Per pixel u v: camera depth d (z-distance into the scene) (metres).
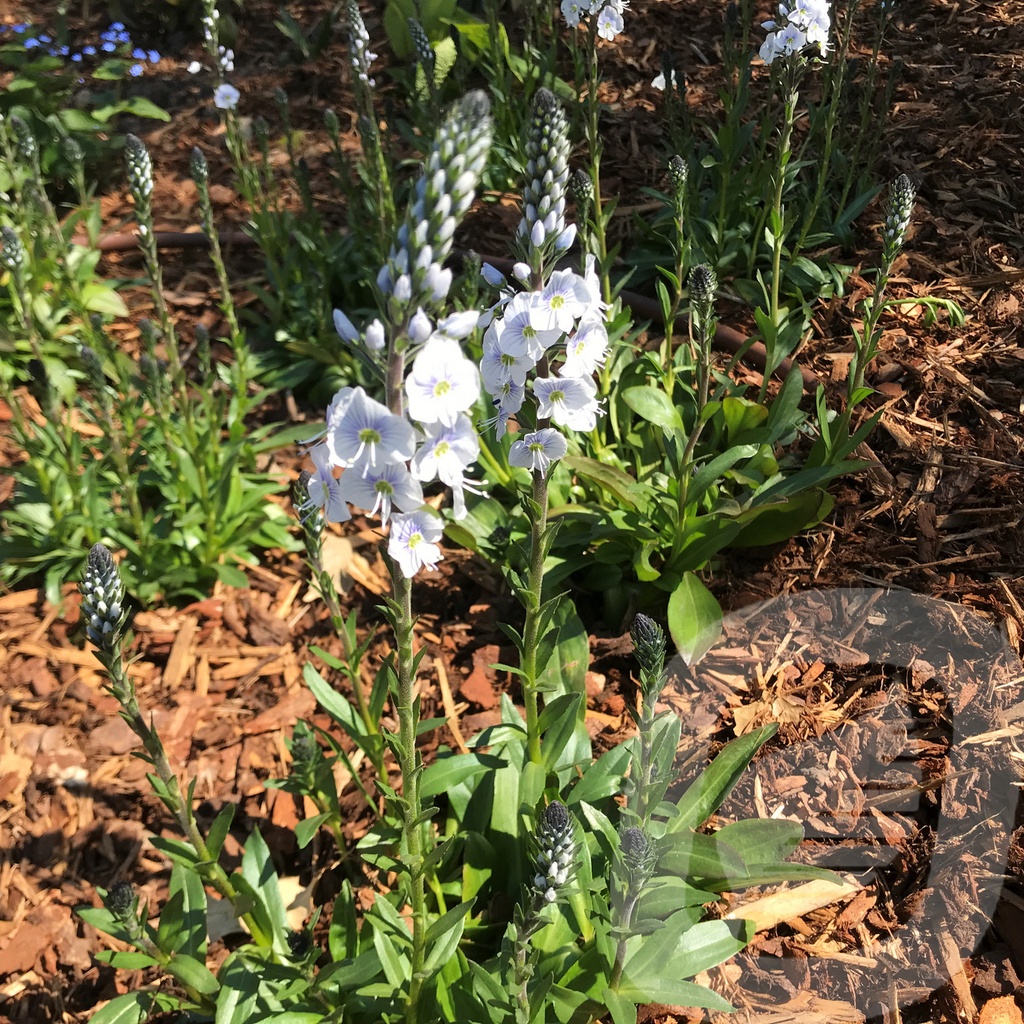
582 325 0.21
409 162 0.53
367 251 0.48
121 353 0.42
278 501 0.41
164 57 0.73
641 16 0.65
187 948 0.24
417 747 0.31
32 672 0.35
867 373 0.40
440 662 0.34
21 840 0.30
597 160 0.38
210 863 0.23
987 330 0.40
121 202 0.59
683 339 0.43
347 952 0.24
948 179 0.48
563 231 0.21
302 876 0.29
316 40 0.69
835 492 0.36
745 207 0.46
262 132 0.48
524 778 0.26
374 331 0.17
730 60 0.46
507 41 0.56
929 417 0.38
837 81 0.40
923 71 0.55
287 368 0.46
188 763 0.32
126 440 0.37
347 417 0.17
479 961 0.25
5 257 0.36
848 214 0.45
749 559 0.35
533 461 0.22
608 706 0.31
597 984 0.22
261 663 0.35
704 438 0.37
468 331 0.17
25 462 0.42
